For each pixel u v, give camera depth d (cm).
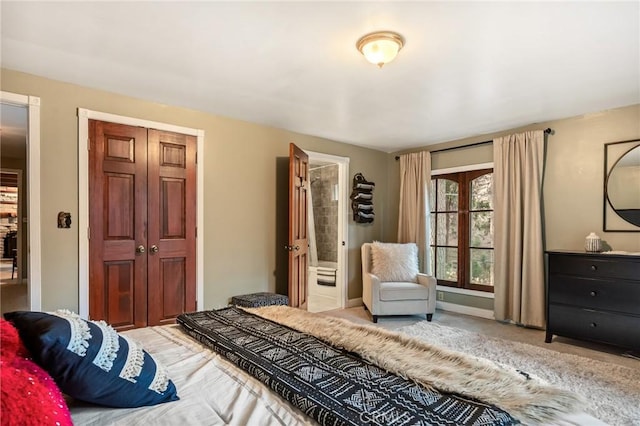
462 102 340
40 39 229
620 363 293
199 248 369
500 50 237
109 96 318
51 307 288
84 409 108
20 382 81
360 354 143
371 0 186
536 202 395
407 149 548
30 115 281
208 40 229
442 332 380
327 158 490
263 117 393
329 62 258
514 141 416
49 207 288
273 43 232
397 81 291
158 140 346
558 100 332
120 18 204
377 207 554
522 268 405
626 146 346
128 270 326
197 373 135
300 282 432
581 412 107
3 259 847
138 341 174
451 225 493
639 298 300
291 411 108
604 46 230
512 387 115
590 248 342
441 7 191
